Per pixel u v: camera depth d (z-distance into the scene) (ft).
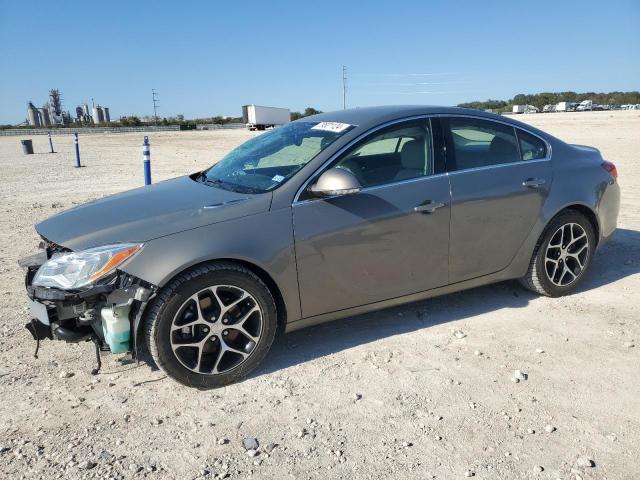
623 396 10.39
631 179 35.91
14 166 64.23
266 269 11.03
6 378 11.49
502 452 8.86
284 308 11.57
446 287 13.53
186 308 10.59
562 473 8.32
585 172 15.11
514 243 14.12
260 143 14.56
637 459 8.62
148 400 10.64
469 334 13.12
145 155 30.09
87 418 10.05
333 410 10.17
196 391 10.94
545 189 14.28
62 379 11.46
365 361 11.97
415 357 12.09
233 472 8.55
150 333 10.38
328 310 12.09
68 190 40.86
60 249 10.91
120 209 11.86
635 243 20.47
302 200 11.48
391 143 12.67
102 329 10.52
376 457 8.82
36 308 10.52
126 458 8.93
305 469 8.59
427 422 9.72
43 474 8.56
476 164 13.57
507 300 15.16
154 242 10.35
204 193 12.34
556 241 14.90
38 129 270.87
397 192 12.34
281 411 10.18
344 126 12.79
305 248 11.39
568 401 10.26
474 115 13.92
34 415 10.16
